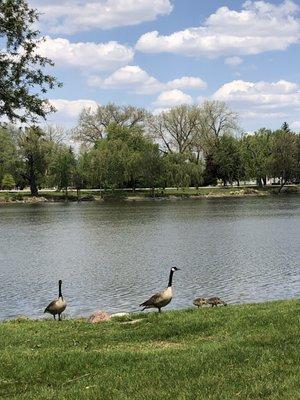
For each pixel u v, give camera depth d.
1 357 12.47
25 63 22.19
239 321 14.53
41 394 9.99
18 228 65.94
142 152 114.50
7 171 114.00
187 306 25.91
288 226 61.66
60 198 119.56
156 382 9.89
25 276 35.50
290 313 15.09
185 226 63.78
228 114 128.12
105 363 11.62
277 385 8.96
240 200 112.19
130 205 102.75
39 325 16.98
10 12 21.41
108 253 44.47
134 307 26.39
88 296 29.17
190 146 125.94
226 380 9.53
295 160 128.75
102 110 126.62
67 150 118.38
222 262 38.69
